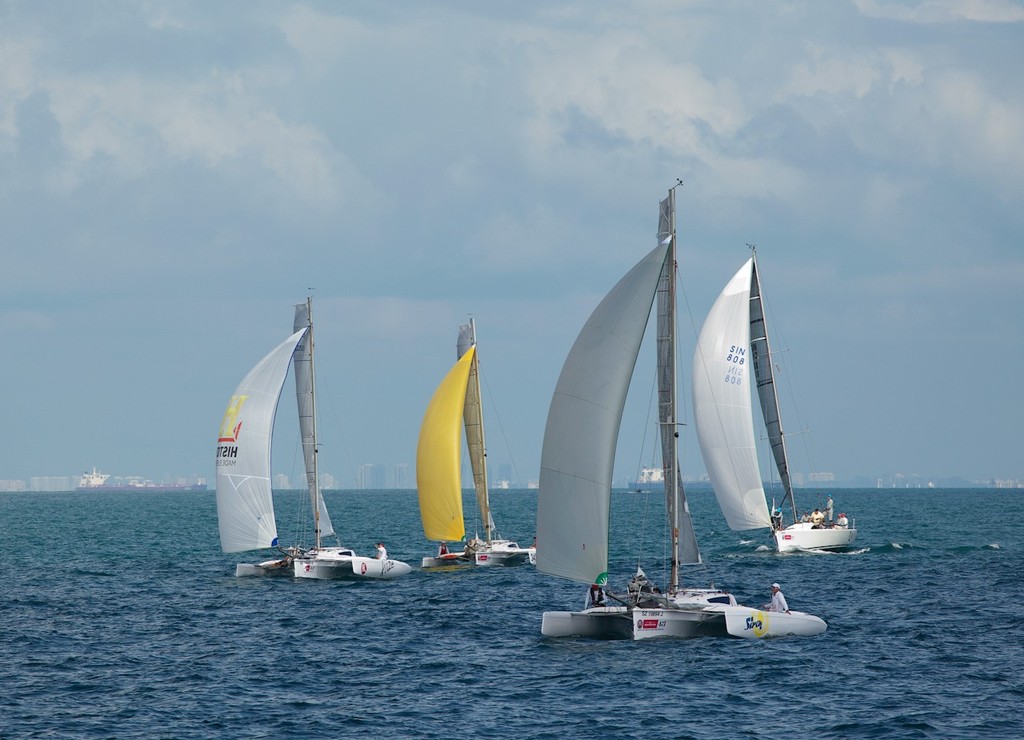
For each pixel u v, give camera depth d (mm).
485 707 107250
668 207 134500
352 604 175125
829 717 103062
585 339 131750
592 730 99562
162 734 99000
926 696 109750
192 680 119625
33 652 135625
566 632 140000
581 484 131875
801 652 129875
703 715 103938
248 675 121938
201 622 158250
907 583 193375
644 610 135875
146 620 160500
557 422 132500
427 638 143125
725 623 137875
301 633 148125
